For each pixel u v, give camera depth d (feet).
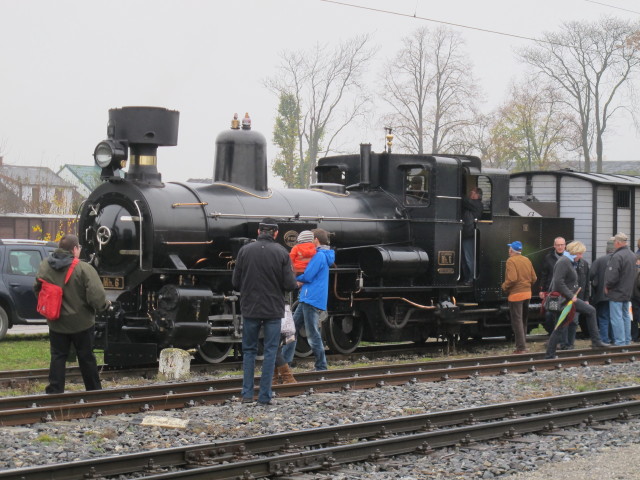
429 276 55.93
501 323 63.05
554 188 71.31
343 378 39.29
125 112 45.60
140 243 44.60
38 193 181.47
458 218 57.26
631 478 24.20
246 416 31.35
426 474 24.47
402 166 56.85
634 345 55.31
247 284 33.99
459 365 47.26
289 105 158.51
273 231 34.55
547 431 30.27
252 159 50.47
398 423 29.25
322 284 42.42
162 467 23.90
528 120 176.04
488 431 29.17
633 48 158.51
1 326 60.54
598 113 164.55
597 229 69.31
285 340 40.57
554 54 164.14
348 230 53.16
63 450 25.59
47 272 33.71
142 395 34.83
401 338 56.39
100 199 46.42
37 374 41.29
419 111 161.27
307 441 27.04
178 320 43.88
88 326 34.24
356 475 24.17
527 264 53.72
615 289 55.93
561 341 56.95
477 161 59.77
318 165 61.21
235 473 23.12
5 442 26.09
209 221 46.91
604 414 32.60
